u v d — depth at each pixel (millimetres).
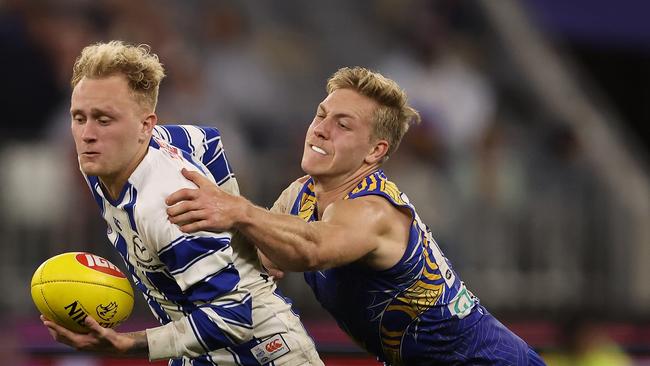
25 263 29812
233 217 13516
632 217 34125
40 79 37625
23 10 37844
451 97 37375
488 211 33781
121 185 13805
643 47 48312
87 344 14164
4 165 30844
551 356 25172
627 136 49312
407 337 15820
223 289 13805
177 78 35438
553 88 43531
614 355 25469
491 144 37000
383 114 15406
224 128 34656
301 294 29266
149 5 39000
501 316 29641
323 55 41594
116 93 13430
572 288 32875
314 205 15836
